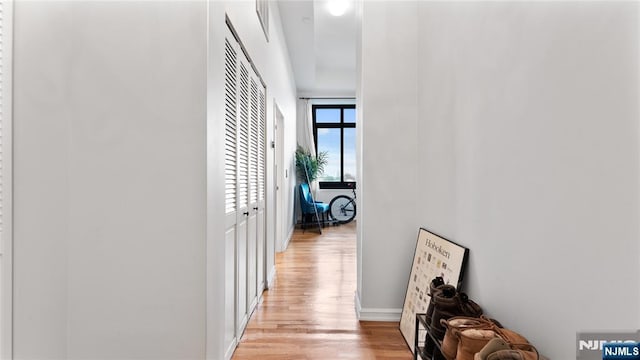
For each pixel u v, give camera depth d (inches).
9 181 52.5
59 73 55.7
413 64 95.8
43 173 54.7
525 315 44.9
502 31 49.9
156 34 57.3
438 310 54.6
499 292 51.5
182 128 57.2
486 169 55.5
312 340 83.9
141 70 57.1
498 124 51.4
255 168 109.7
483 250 56.7
